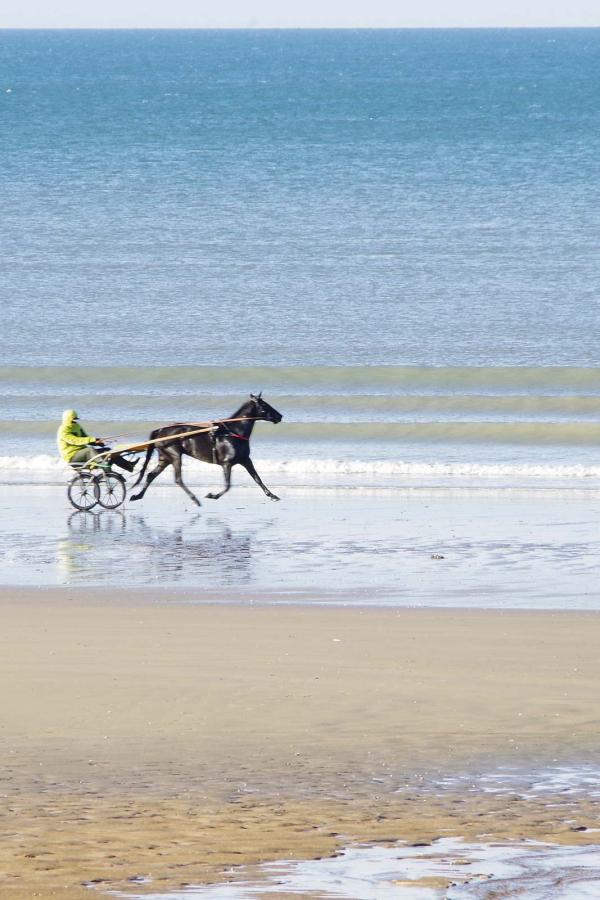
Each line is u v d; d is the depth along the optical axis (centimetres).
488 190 7525
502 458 2925
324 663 1340
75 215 6706
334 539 2155
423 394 3541
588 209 6819
